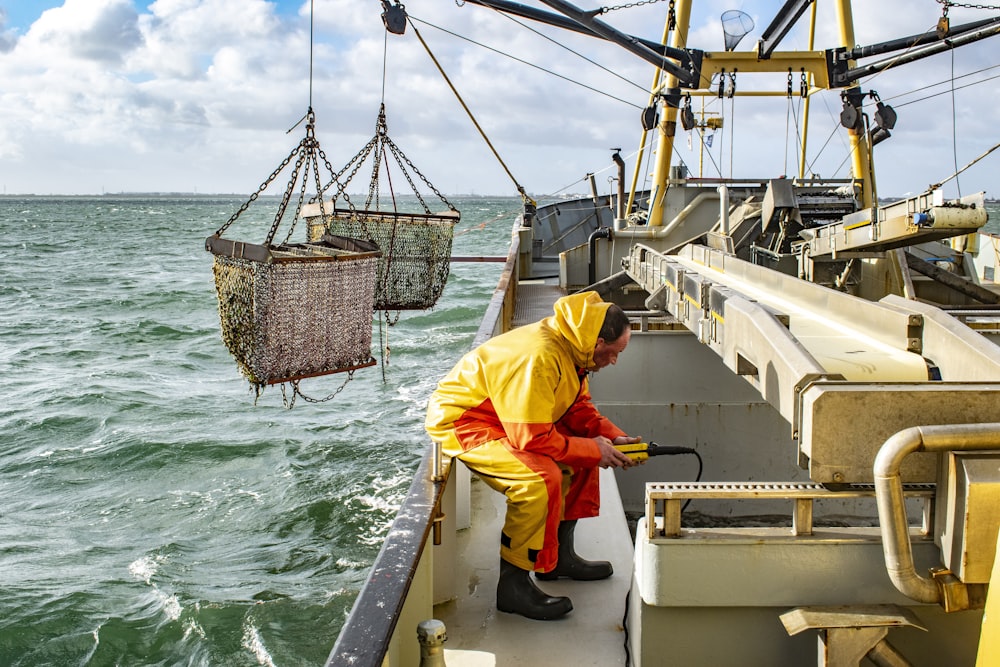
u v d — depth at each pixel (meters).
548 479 3.75
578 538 4.99
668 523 3.36
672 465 8.81
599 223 22.19
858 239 8.81
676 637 3.40
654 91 15.18
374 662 2.47
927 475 3.04
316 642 8.36
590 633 3.97
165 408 16.75
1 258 57.53
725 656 3.40
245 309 4.56
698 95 13.77
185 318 29.83
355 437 14.40
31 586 9.38
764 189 13.88
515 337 3.82
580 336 3.71
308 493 11.96
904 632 3.33
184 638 8.44
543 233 21.77
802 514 3.32
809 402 3.00
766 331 3.59
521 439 3.70
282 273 4.53
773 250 11.70
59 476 13.09
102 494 12.31
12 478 13.05
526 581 4.07
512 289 11.50
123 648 8.34
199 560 10.09
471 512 5.37
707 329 4.85
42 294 36.72
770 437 8.73
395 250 6.54
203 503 11.82
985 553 2.82
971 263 13.91
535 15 12.27
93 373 20.45
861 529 3.38
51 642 8.40
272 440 14.34
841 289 10.85
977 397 2.91
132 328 27.28
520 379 3.68
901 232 7.84
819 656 3.19
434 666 3.06
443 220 6.61
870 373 3.65
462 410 3.88
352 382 18.39
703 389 8.75
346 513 11.30
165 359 22.44
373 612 2.75
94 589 9.34
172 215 172.12
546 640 3.90
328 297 4.71
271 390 17.92
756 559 3.28
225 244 4.63
